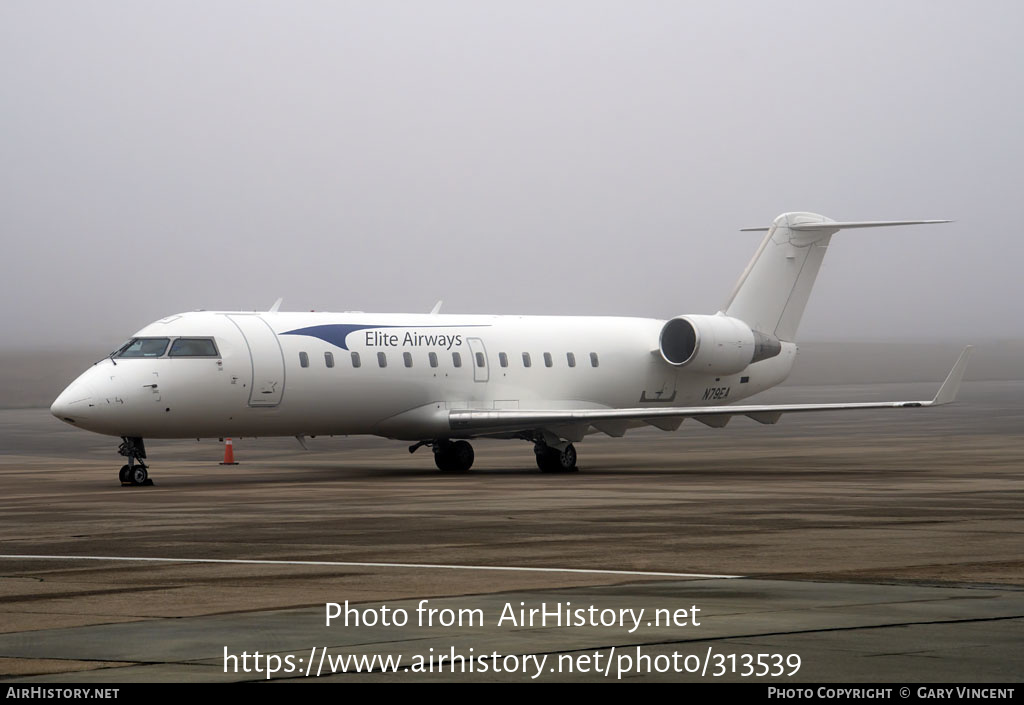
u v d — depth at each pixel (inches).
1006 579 1090.7
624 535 1406.3
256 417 2309.3
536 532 1437.0
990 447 3161.9
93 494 2018.9
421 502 1814.7
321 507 1752.0
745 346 2851.9
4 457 3176.7
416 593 1032.2
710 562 1197.7
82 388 2154.3
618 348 2805.1
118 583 1101.1
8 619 932.6
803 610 941.8
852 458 2812.5
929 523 1507.1
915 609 944.9
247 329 2306.8
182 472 2566.4
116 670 770.2
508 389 2625.5
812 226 2933.1
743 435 3998.5
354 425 2450.8
